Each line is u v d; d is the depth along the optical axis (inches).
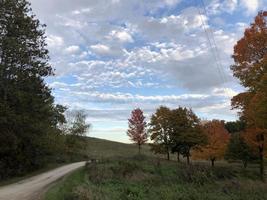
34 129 1800.0
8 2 1612.9
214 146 2325.3
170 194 898.7
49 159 2790.4
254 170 1939.0
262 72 944.3
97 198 669.9
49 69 1792.6
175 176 1408.7
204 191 1001.5
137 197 840.3
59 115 2856.8
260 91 888.9
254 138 1145.4
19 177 1658.5
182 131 2297.0
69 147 3644.2
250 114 971.9
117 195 810.2
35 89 1764.3
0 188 1133.7
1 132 1598.2
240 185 1080.8
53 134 2662.4
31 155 2057.1
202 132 2306.8
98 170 1423.5
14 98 1616.6
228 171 1599.4
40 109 1807.3
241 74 1007.6
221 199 861.8
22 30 1660.9
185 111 2324.1
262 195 895.1
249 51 991.6
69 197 675.4
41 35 1764.3
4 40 1557.6
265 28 986.7
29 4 1724.9
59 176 1560.0
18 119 1600.6
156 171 1567.4
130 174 1421.0
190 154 2514.8
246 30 998.4
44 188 1046.4
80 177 1234.6
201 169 1514.5
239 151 2546.8
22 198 839.1
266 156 1207.6
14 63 1658.5
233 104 1047.0
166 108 2356.1
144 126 2913.4
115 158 2113.7
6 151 1697.8
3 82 1605.6
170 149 2364.7
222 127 2389.3
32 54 1738.4
